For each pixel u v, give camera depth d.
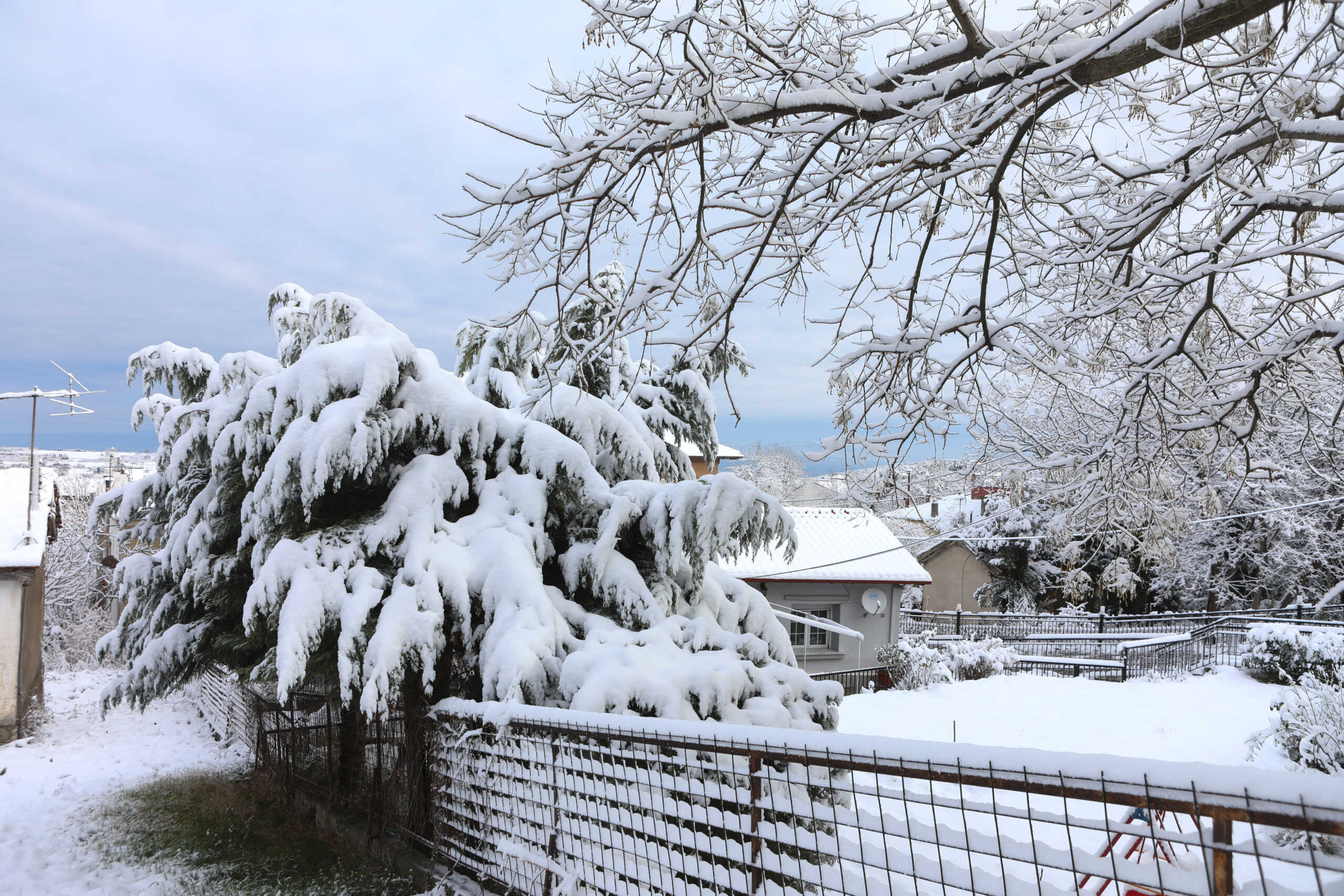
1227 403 6.21
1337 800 1.74
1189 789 1.98
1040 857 2.25
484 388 8.91
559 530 7.13
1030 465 7.29
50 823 8.35
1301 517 21.70
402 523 6.13
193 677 8.98
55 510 17.19
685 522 6.64
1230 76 4.73
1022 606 30.83
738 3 4.88
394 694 5.34
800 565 20.88
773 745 3.09
